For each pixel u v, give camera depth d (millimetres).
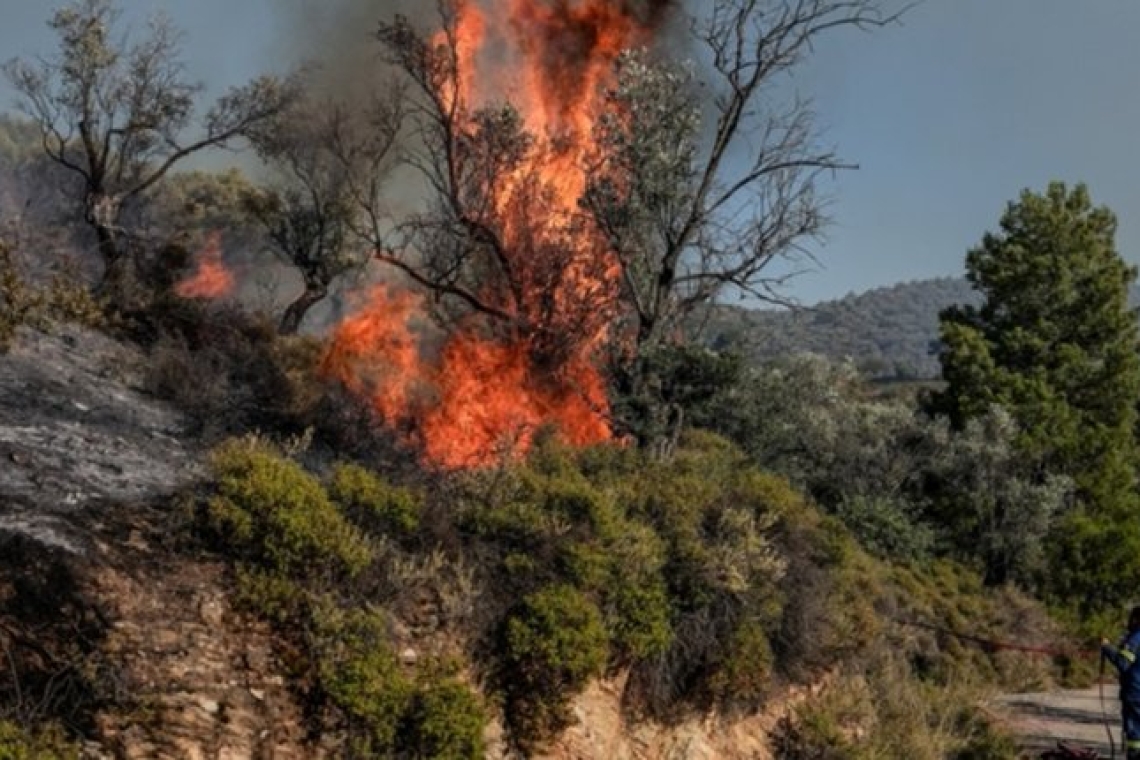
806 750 11680
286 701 7234
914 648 17297
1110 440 29547
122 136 23406
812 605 12406
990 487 26531
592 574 9398
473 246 17188
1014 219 35875
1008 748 13992
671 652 10258
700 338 17188
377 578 8188
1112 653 10672
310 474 9555
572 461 12523
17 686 6355
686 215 16266
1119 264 35406
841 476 23422
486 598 8773
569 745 8961
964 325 35250
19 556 6906
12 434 8859
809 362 22312
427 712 7531
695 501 11852
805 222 16422
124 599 7070
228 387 12367
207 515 7898
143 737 6582
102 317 13562
